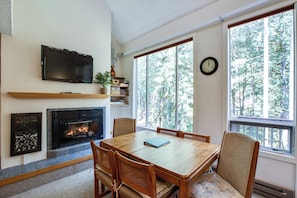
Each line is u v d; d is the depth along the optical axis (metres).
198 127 2.87
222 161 1.57
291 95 1.99
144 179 1.11
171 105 3.54
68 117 2.92
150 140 1.94
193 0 2.68
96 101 3.36
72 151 2.87
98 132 3.36
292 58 1.99
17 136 2.36
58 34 2.84
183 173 1.15
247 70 2.37
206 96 2.77
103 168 1.49
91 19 3.29
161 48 3.67
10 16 1.87
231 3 2.35
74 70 2.97
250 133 2.32
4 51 2.31
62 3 2.89
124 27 3.99
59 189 2.08
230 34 2.54
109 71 3.57
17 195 1.96
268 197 2.03
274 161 2.04
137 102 4.45
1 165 2.25
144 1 3.12
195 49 2.94
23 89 2.47
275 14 2.10
